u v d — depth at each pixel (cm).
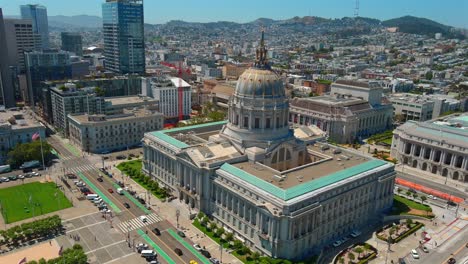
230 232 16300
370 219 18225
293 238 14400
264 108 19088
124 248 15112
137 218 17512
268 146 19062
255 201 15050
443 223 17938
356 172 17262
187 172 18812
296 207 14275
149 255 14462
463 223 17962
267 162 19038
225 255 14862
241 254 14962
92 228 16475
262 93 19112
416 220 18175
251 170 17338
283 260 14325
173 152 19938
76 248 14150
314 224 15162
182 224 17138
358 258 14738
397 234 16612
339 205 16225
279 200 14262
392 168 18725
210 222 16838
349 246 15825
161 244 15475
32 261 13025
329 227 16062
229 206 16738
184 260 14450
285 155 19812
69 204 18562
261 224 14900
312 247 15438
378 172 17900
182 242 15675
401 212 18725
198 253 14950
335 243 15925
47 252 14562
